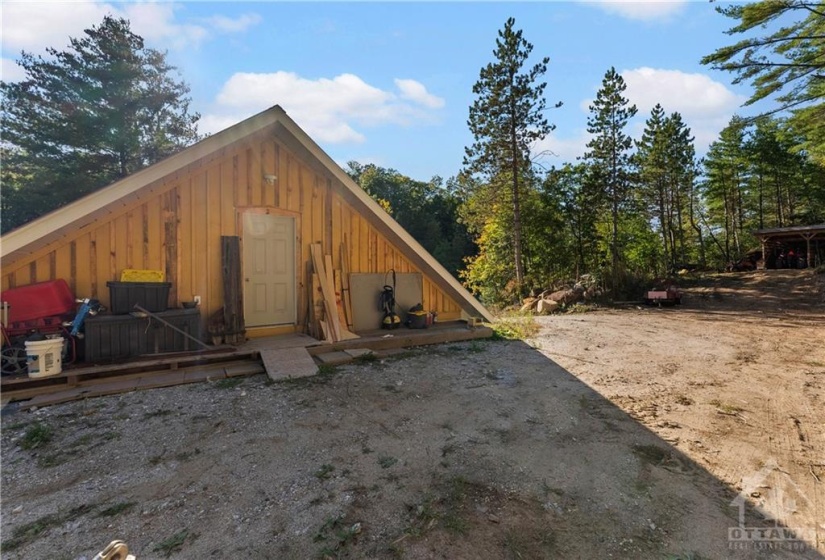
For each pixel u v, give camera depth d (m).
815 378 5.25
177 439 3.28
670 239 28.25
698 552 2.06
